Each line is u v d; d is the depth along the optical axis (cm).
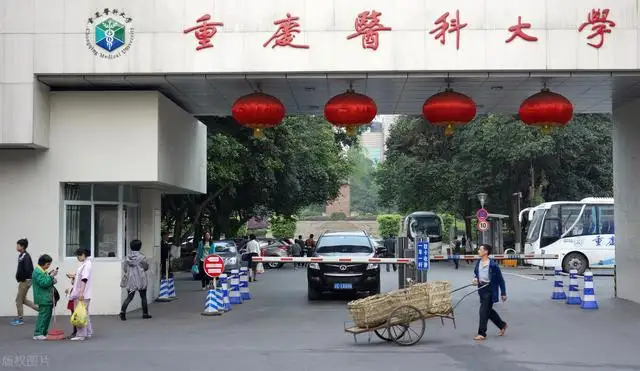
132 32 1394
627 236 1872
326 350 1106
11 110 1421
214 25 1378
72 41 1412
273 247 4022
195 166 1956
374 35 1358
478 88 1509
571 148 3541
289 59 1364
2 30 1424
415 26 1359
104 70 1398
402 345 1150
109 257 1625
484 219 3288
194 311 1656
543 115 1388
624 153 1859
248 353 1080
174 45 1386
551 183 3825
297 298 1986
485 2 1355
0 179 1512
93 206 1606
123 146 1509
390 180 4772
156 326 1394
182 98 1655
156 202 1916
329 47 1360
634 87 1515
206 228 3828
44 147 1493
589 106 1833
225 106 1769
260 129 1444
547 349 1114
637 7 1348
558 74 1371
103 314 1559
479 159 3725
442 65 1352
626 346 1145
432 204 4550
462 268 3619
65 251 1548
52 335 1224
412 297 1162
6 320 1452
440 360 1016
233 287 1852
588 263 3081
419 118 4356
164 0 1391
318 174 3819
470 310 1661
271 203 3775
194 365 980
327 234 2073
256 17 1374
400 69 1355
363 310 1135
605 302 1839
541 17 1349
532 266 3609
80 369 955
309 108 1784
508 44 1349
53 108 1515
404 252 1844
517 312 1628
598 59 1343
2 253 1505
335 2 1366
